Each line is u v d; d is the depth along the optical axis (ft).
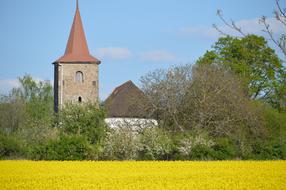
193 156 229.66
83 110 257.34
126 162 207.92
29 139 253.44
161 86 286.87
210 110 276.41
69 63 384.68
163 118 282.97
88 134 250.57
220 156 230.07
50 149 227.20
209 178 149.69
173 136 244.01
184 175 157.79
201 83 286.87
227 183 138.21
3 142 237.25
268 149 235.20
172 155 233.76
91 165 193.36
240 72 327.47
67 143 228.22
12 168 181.88
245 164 195.31
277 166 185.47
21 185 137.80
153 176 155.74
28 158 232.53
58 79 384.47
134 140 231.50
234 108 274.36
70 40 397.19
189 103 283.18
